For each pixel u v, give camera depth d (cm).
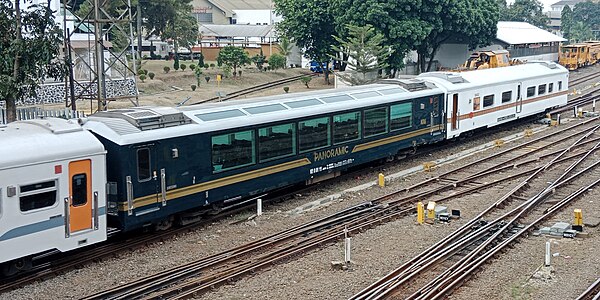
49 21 2505
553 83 3703
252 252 1502
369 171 2403
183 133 1627
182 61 6450
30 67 2417
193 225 1714
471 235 1591
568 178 2206
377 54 4250
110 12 4959
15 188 1270
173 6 6184
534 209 1877
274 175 1920
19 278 1326
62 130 1384
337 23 4969
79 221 1390
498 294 1249
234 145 1781
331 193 2103
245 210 1900
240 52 5494
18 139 1315
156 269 1401
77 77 4156
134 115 1578
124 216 1494
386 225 1725
